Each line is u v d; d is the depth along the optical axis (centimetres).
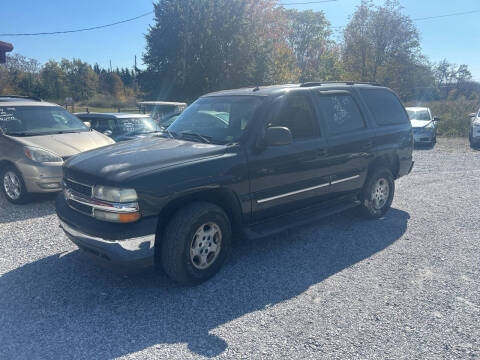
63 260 418
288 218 448
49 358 261
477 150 1398
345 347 277
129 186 320
